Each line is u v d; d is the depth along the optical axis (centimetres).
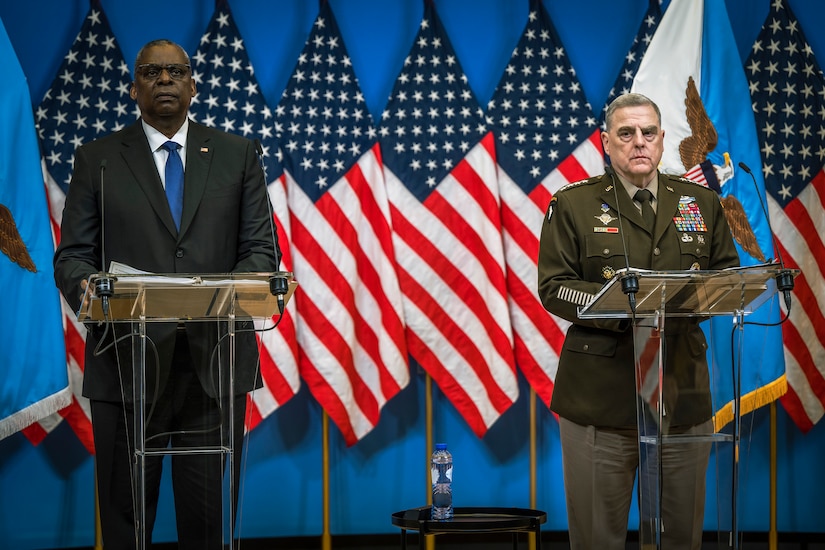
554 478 1181
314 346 1102
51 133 1123
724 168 1094
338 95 1155
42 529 1113
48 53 1160
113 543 628
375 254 1129
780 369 1061
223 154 709
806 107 1192
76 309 630
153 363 556
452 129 1163
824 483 1182
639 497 573
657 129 730
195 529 558
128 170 692
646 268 712
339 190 1132
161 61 706
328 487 1147
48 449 1123
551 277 714
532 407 1155
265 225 707
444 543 1163
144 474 550
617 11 1223
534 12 1198
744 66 1199
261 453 1159
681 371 568
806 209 1173
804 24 1221
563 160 1166
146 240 677
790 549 1176
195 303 550
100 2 1173
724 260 736
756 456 1180
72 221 683
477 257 1135
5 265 1006
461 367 1127
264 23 1200
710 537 627
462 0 1219
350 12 1212
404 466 1172
